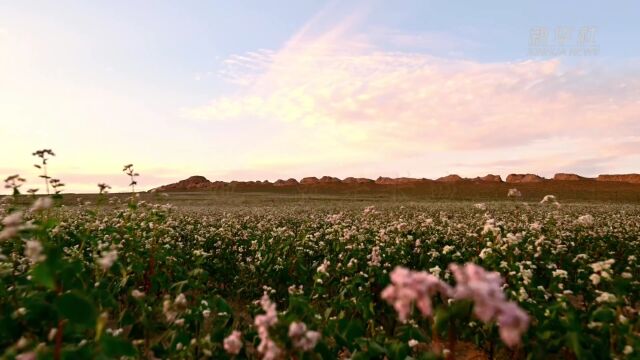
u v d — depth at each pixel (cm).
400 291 264
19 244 735
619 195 7294
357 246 1012
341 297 640
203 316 542
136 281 788
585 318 596
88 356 354
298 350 365
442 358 379
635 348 467
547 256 906
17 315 409
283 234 1227
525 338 539
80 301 331
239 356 498
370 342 454
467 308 350
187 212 2606
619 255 1245
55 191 803
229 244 1308
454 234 1334
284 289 898
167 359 456
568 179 11550
